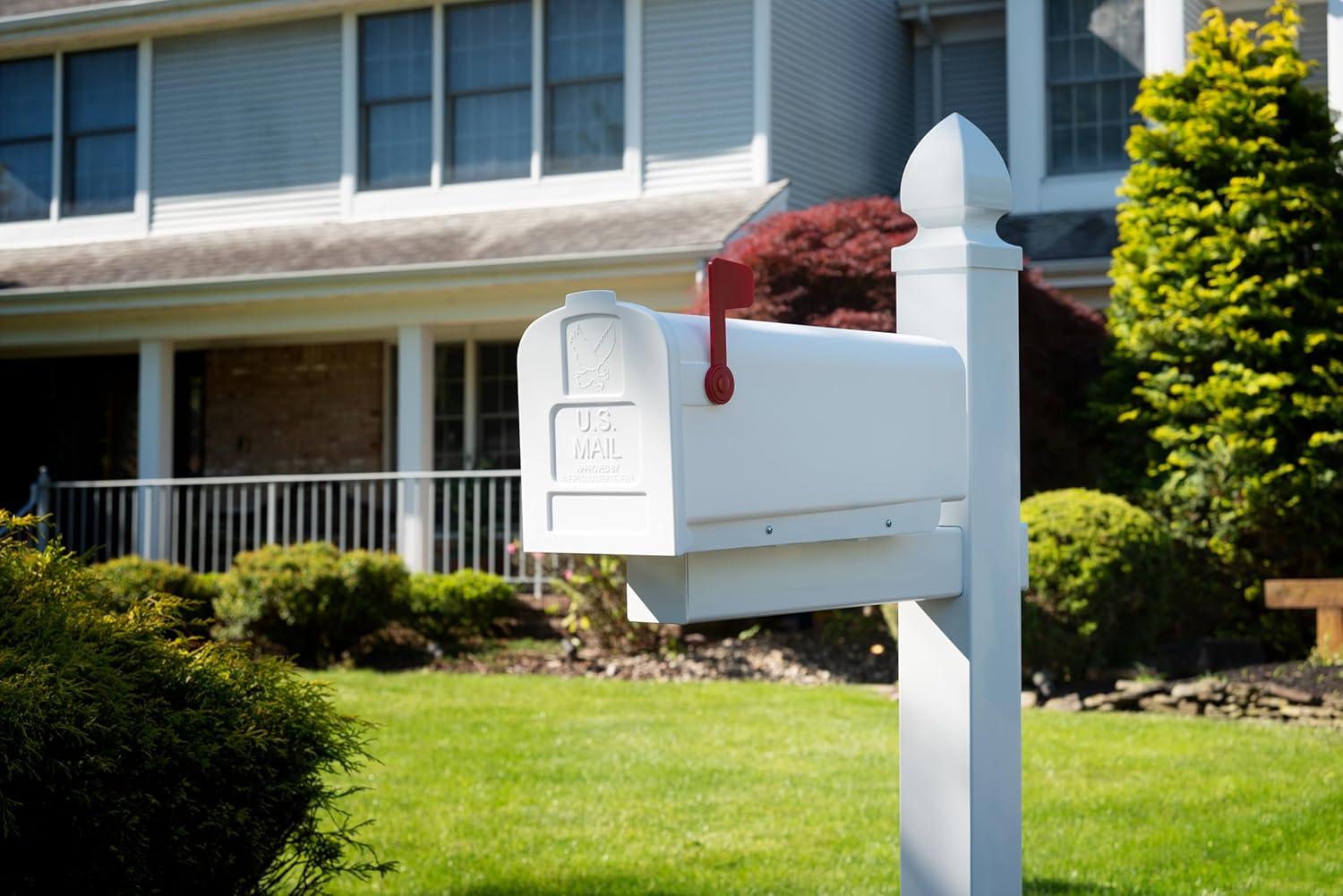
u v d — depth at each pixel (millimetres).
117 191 14156
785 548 1871
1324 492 8516
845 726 6691
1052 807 5012
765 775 5645
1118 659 7945
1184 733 6434
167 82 13953
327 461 14000
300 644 9586
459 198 12695
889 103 14180
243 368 14383
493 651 9711
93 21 13734
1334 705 6746
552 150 12469
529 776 5715
